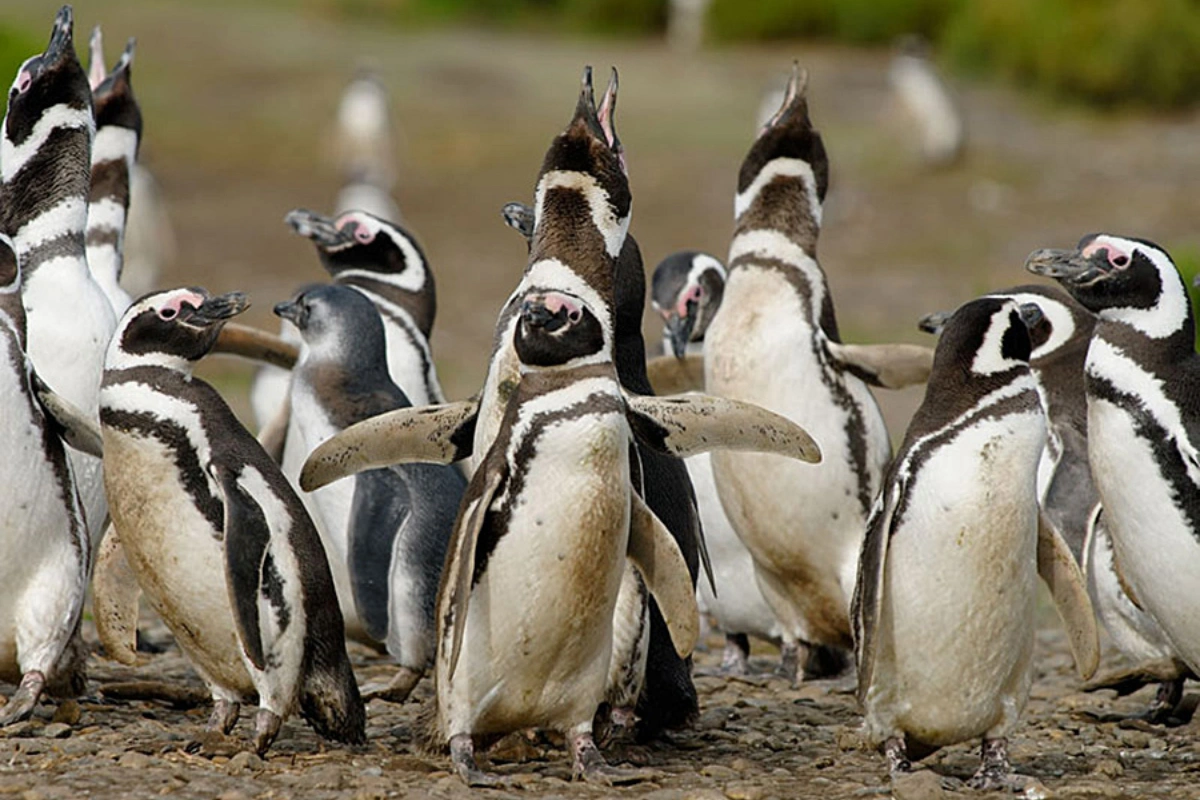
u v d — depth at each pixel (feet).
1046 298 40.73
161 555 30.96
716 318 41.22
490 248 122.31
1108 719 37.76
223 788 28.86
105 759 30.40
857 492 40.24
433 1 223.92
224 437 30.96
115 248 42.80
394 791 28.91
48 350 36.01
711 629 53.01
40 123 36.96
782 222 41.01
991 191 134.41
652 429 30.55
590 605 29.37
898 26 203.82
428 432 31.83
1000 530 29.01
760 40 209.46
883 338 93.15
